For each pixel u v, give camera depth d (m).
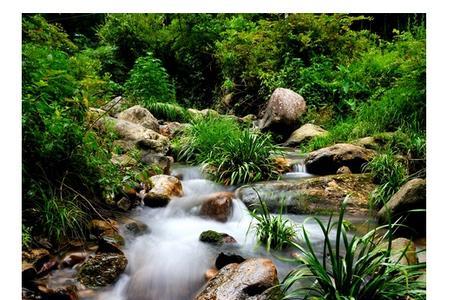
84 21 14.07
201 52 12.06
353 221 4.09
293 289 2.76
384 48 9.98
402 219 3.75
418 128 5.69
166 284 3.07
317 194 4.49
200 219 4.14
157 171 4.98
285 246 3.48
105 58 12.15
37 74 3.29
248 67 10.41
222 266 3.12
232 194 4.57
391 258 2.81
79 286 2.92
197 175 5.34
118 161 4.52
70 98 3.87
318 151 5.55
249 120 8.38
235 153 5.41
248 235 3.76
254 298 2.51
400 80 6.46
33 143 3.40
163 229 3.89
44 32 4.86
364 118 6.88
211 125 6.41
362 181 4.73
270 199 4.47
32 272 2.85
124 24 12.43
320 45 10.08
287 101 8.24
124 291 3.02
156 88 9.03
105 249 3.24
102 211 3.83
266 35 10.59
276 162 5.63
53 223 3.28
